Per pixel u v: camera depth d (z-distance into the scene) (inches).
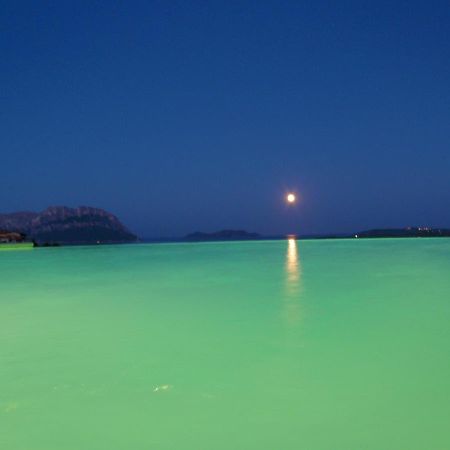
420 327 100.7
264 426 53.6
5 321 110.8
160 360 78.4
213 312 120.6
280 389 64.4
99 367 74.8
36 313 121.4
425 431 52.0
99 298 146.8
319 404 59.1
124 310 124.7
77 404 60.4
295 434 51.7
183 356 80.6
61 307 130.4
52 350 85.1
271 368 73.4
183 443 50.3
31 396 63.2
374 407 58.0
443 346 85.2
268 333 96.7
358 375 69.3
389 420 54.7
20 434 52.8
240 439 50.8
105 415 57.0
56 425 54.7
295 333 96.3
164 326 104.7
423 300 136.1
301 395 62.0
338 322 106.7
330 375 69.6
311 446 49.2
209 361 77.3
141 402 60.8
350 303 132.0
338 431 52.0
